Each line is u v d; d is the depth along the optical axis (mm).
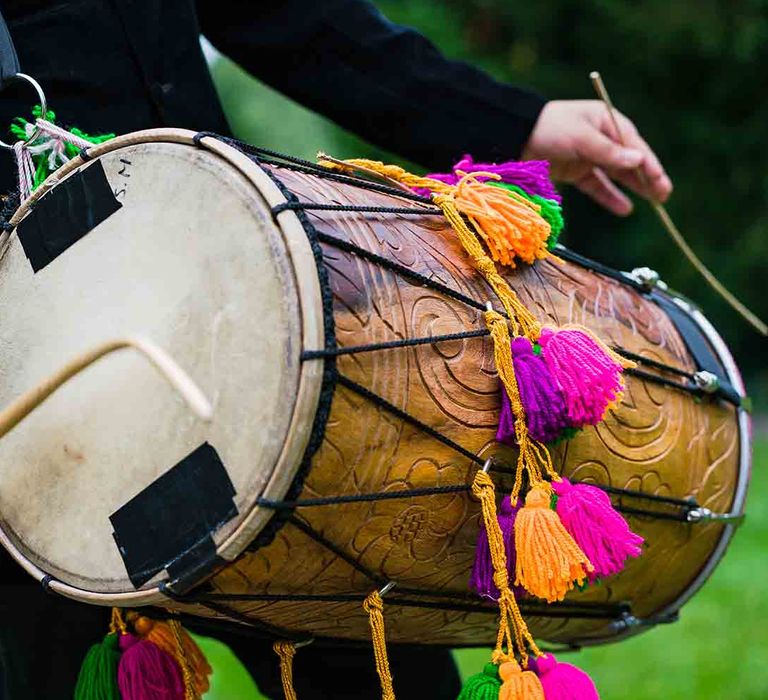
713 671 2801
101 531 1166
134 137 1210
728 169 8023
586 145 1825
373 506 1154
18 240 1279
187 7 1540
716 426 1603
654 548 1538
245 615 1220
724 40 7738
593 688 1178
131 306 1156
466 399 1200
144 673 1336
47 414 1201
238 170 1133
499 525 1195
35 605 1493
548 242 1409
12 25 1429
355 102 1773
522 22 8250
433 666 1712
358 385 1101
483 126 1798
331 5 1755
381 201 1286
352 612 1277
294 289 1063
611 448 1393
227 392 1081
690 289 8016
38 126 1330
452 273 1255
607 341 1448
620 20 7891
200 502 1095
